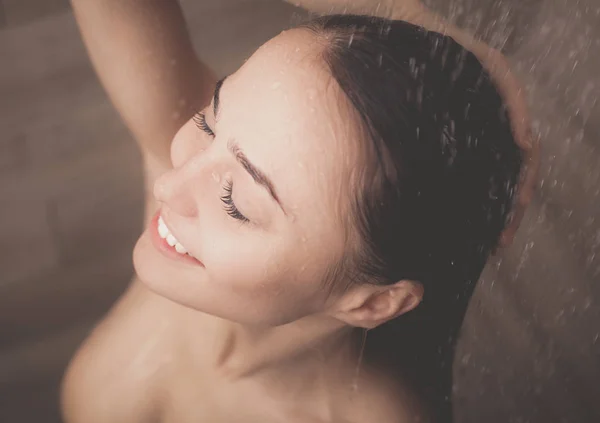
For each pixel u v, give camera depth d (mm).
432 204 576
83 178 1086
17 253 1054
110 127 1098
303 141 543
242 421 752
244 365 739
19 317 1046
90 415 786
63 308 1064
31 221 1062
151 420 786
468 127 566
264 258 579
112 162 1098
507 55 973
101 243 1093
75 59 1089
